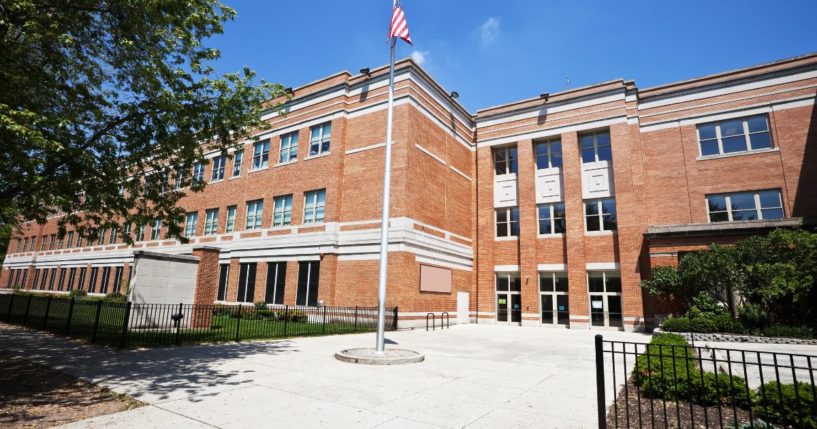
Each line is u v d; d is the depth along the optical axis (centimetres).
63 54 988
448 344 1588
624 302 2319
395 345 1499
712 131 2450
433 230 2442
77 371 890
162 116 1065
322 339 1564
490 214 2848
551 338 1864
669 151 2505
